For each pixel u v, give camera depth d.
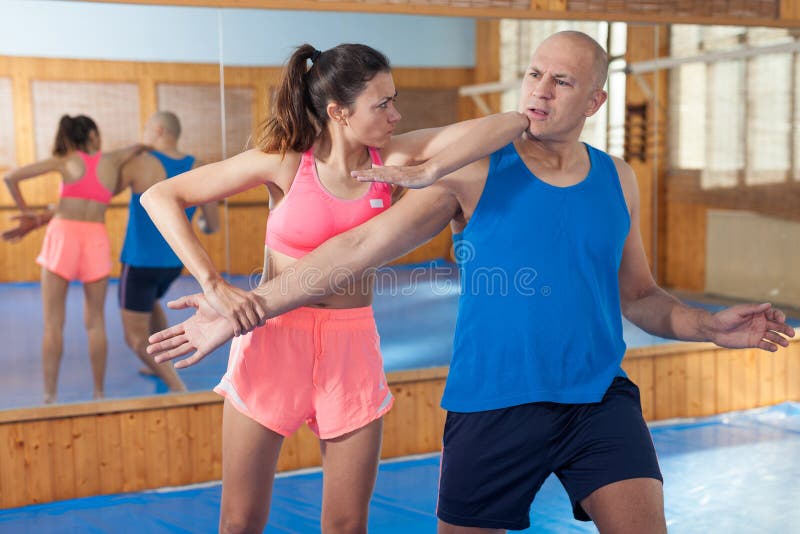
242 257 3.69
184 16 3.53
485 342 1.94
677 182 4.40
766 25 4.39
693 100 4.36
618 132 4.25
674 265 4.45
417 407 3.94
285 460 3.76
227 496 2.21
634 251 2.17
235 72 3.60
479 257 1.95
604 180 2.00
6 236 3.41
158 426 3.59
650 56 4.24
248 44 3.60
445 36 3.85
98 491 3.53
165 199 2.04
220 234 3.66
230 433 2.17
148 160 3.54
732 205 4.50
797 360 4.68
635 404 1.99
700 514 3.16
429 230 1.97
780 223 4.61
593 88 1.93
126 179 3.53
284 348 2.13
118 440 3.54
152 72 3.51
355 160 2.13
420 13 3.78
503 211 1.93
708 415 4.48
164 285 3.63
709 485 3.47
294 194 2.10
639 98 4.25
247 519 2.21
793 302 4.70
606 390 1.95
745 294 4.60
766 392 4.61
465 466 1.95
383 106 2.04
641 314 2.17
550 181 1.95
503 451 1.93
